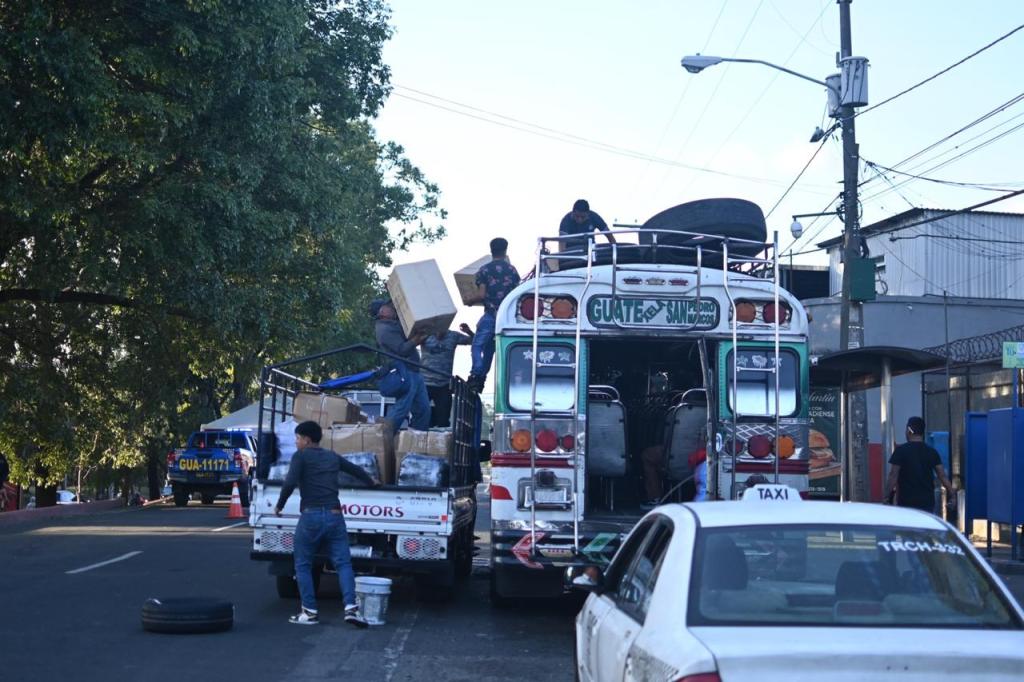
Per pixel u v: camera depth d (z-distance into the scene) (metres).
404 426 13.72
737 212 12.12
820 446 23.70
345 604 11.05
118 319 27.30
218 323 23.81
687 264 12.15
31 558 17.28
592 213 14.10
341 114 29.94
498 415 11.11
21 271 24.86
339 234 27.53
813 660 4.11
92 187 22.34
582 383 10.98
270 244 24.06
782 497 8.38
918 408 29.33
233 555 18.06
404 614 12.12
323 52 29.02
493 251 14.40
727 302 11.10
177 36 20.38
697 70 19.41
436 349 15.32
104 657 9.26
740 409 11.01
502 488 11.03
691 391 11.41
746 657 4.12
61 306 26.33
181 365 28.67
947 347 22.12
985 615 4.77
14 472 35.56
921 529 5.24
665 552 5.30
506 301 11.18
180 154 22.75
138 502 44.34
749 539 5.11
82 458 36.84
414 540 11.79
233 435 40.12
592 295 11.06
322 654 9.68
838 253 40.88
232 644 10.01
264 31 22.22
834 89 19.84
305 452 11.13
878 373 14.98
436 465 12.08
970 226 39.62
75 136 19.42
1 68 18.16
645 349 12.52
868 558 5.05
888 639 4.38
